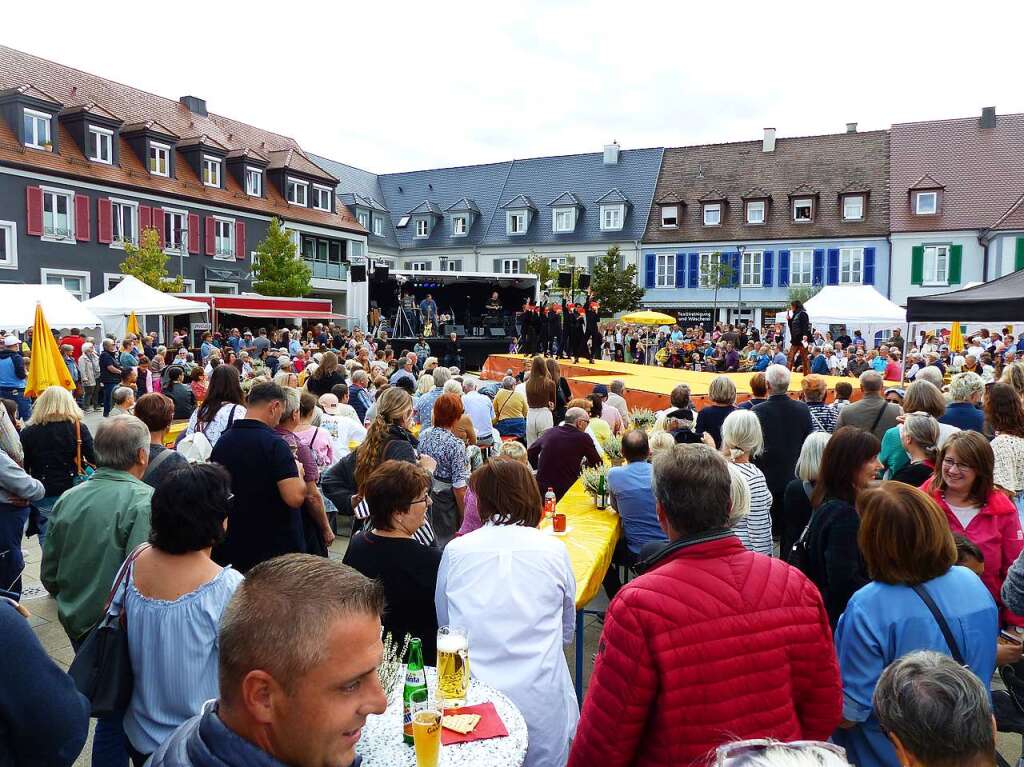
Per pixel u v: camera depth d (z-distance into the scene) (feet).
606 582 18.07
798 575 6.95
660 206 146.20
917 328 97.14
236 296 88.58
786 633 6.53
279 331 78.59
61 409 18.42
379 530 9.77
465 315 102.99
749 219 139.13
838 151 138.62
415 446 16.80
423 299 101.14
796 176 138.82
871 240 128.98
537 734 8.14
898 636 7.71
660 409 36.01
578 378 45.16
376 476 9.75
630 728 6.37
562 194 154.81
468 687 7.57
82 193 94.27
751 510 14.48
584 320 59.98
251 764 4.15
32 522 17.49
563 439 20.04
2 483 14.24
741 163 144.97
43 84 101.45
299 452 14.57
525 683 8.16
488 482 9.55
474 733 6.88
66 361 49.11
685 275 143.02
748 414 15.01
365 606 4.45
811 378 24.53
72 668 7.90
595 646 16.02
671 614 6.36
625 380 42.39
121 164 100.78
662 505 7.05
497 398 33.17
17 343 43.65
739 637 6.37
